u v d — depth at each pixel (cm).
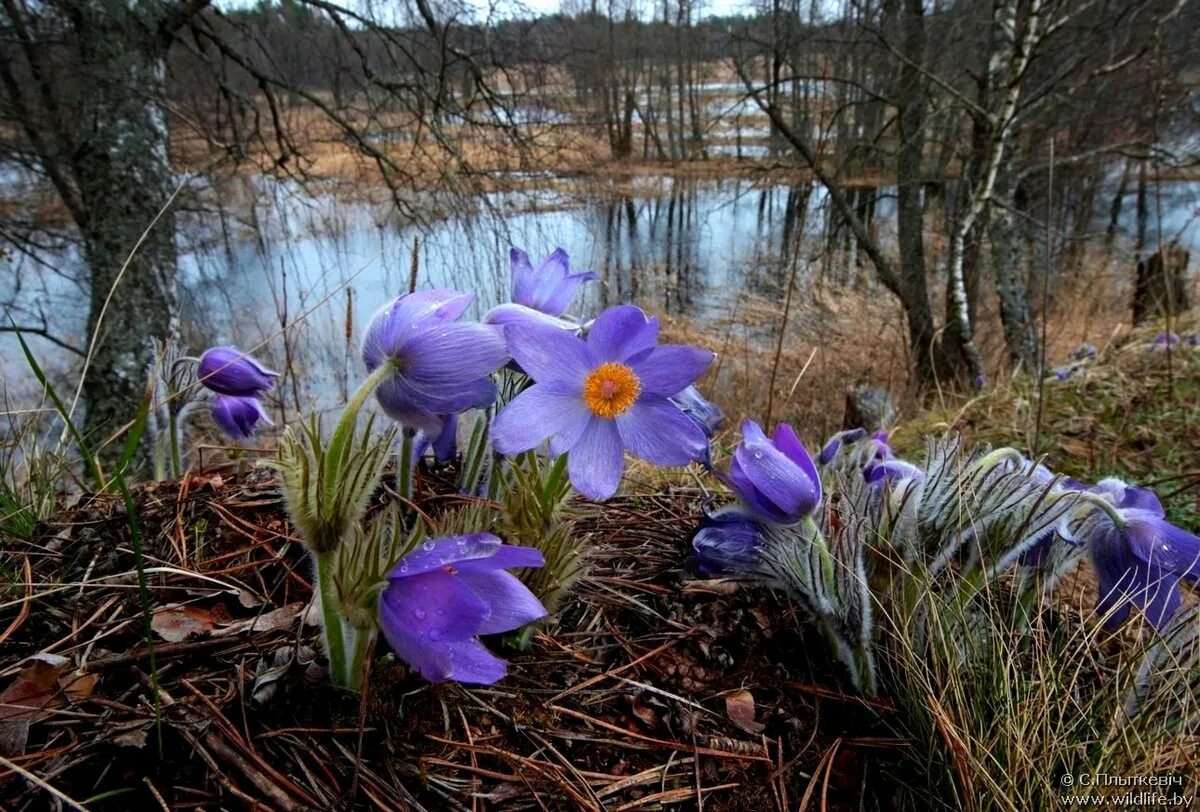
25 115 629
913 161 803
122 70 513
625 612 144
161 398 207
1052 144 331
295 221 1138
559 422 108
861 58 847
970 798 106
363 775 101
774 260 1115
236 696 106
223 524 147
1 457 183
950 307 666
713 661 133
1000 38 626
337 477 92
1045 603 158
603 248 1160
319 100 663
